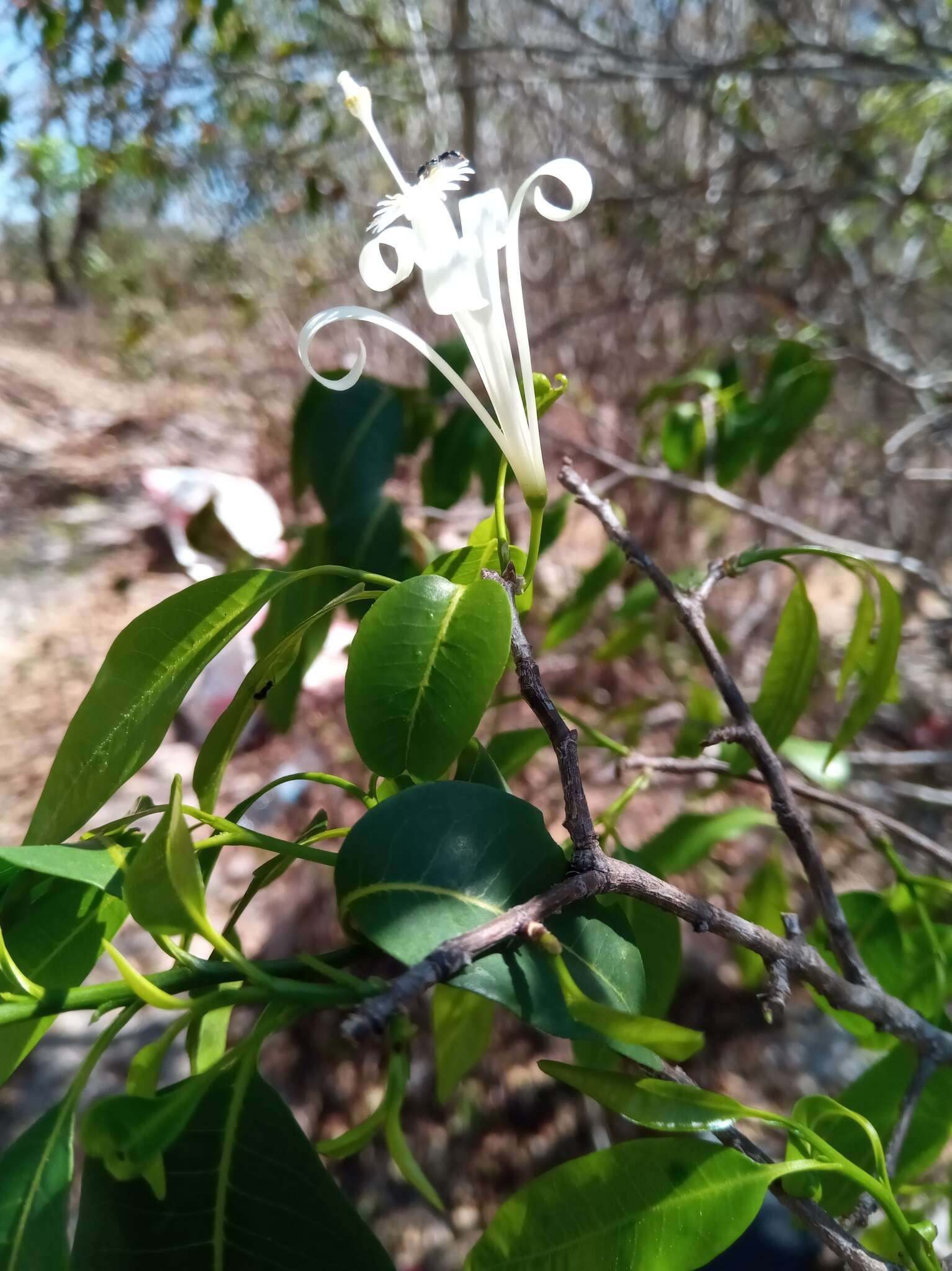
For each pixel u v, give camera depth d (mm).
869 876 457
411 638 136
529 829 126
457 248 140
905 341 567
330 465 260
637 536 640
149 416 1310
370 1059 417
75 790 145
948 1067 179
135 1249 107
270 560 401
